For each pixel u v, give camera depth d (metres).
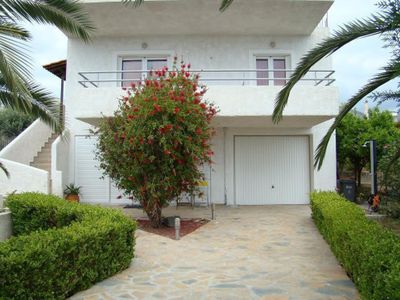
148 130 9.23
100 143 10.63
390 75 4.97
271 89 12.19
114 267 5.98
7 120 23.33
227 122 13.58
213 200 14.72
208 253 7.38
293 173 14.98
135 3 6.44
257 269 6.31
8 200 8.80
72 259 5.01
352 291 5.20
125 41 14.88
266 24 13.92
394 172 10.91
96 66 14.85
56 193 13.40
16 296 4.17
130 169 9.80
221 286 5.46
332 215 7.18
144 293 5.17
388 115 16.52
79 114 12.43
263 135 14.98
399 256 3.98
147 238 8.73
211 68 14.76
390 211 11.19
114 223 6.14
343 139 16.73
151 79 10.88
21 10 6.21
